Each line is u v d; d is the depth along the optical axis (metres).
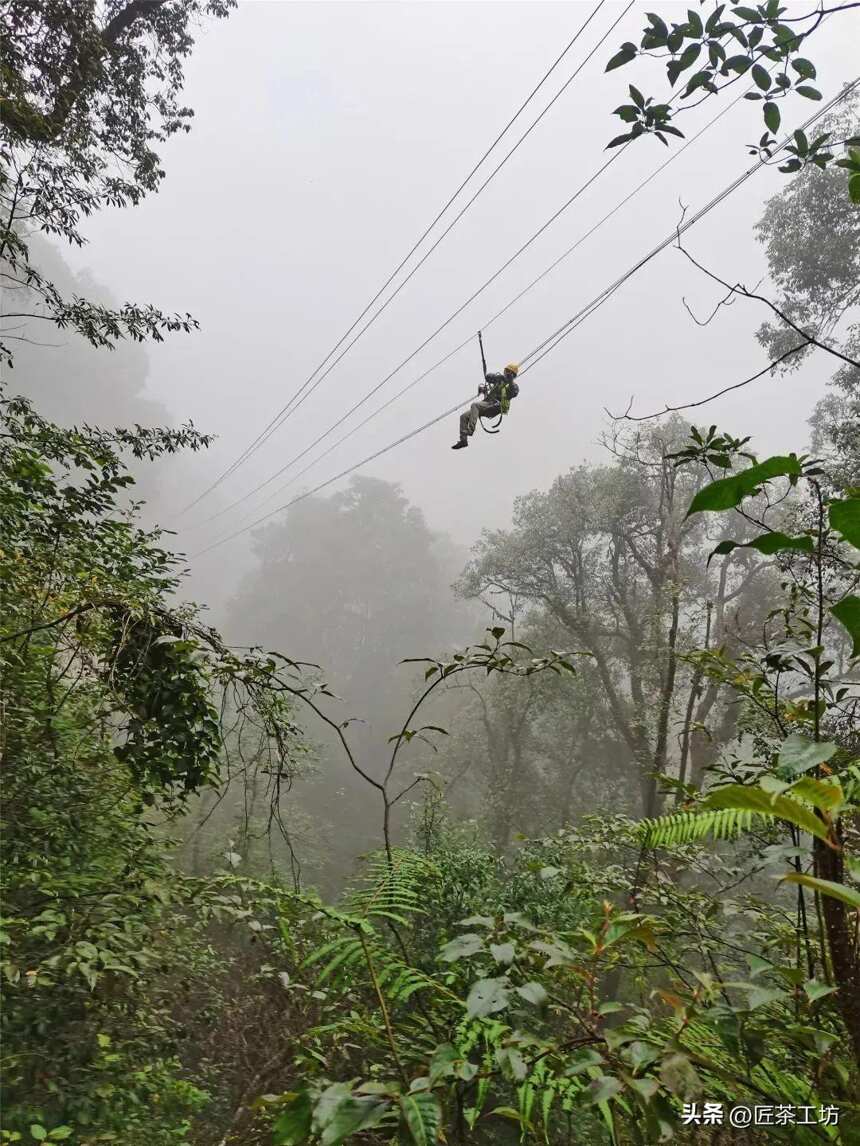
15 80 7.11
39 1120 3.67
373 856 2.90
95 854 4.99
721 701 13.13
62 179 8.08
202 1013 5.05
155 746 4.44
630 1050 1.12
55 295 7.58
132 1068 4.43
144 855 5.23
